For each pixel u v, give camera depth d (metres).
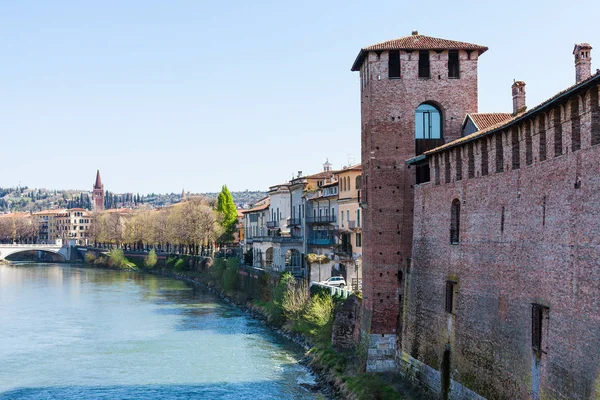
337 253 106.38
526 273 40.66
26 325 104.06
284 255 127.44
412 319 59.56
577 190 35.06
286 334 92.56
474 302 47.94
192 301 132.12
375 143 63.00
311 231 125.88
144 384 68.50
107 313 116.12
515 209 42.31
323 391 64.69
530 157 41.06
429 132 64.00
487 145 46.62
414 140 63.06
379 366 62.75
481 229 47.09
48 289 156.62
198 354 81.88
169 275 196.50
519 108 56.94
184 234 197.00
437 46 63.44
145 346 87.12
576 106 35.56
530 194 40.41
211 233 192.88
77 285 166.50
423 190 58.53
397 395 57.22
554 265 37.34
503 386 43.25
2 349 86.12
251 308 116.81
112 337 93.50
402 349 61.38
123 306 125.12
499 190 44.56
